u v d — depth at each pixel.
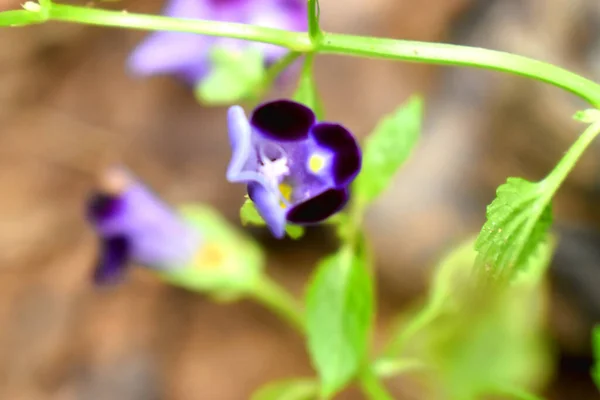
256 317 0.69
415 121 0.40
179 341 0.68
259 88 0.44
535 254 0.36
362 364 0.42
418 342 0.49
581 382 0.61
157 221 0.47
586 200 0.64
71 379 0.67
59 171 0.76
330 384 0.39
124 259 0.47
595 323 0.60
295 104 0.36
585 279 0.61
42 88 0.80
